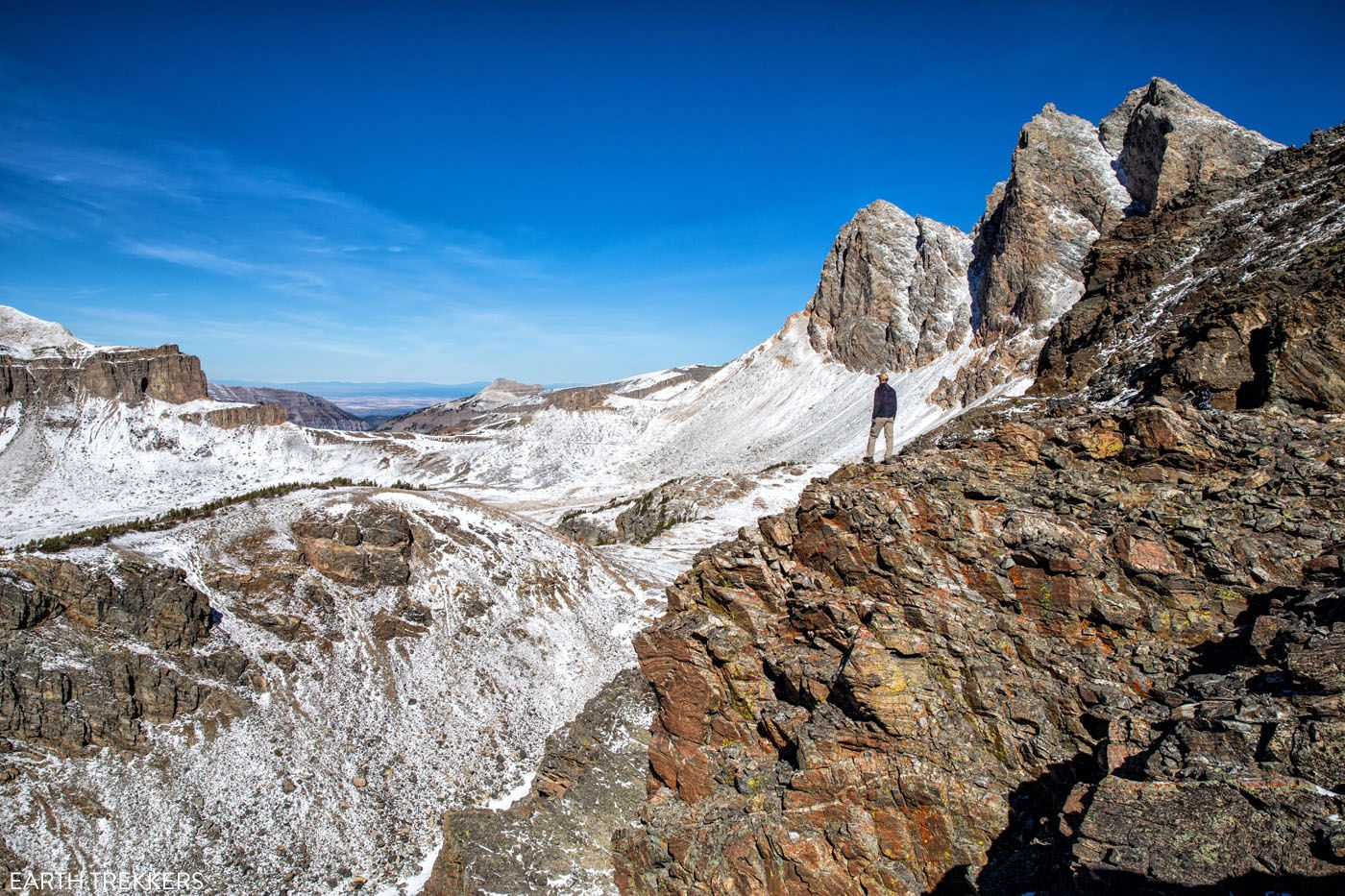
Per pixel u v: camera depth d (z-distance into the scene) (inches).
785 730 735.1
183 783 1087.6
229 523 1582.2
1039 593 675.4
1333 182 1437.0
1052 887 483.5
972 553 713.6
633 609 1916.8
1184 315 1363.2
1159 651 607.5
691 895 705.0
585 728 1226.6
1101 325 1643.7
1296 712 466.0
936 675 669.9
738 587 871.1
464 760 1298.0
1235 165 3634.4
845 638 730.8
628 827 840.9
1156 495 718.5
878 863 620.1
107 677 1127.6
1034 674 642.2
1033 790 596.4
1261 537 637.9
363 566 1587.1
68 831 976.9
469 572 1745.8
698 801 773.9
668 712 874.1
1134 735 530.9
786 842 649.6
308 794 1139.3
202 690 1202.0
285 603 1448.1
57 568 1187.9
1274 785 430.9
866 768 647.8
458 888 922.1
